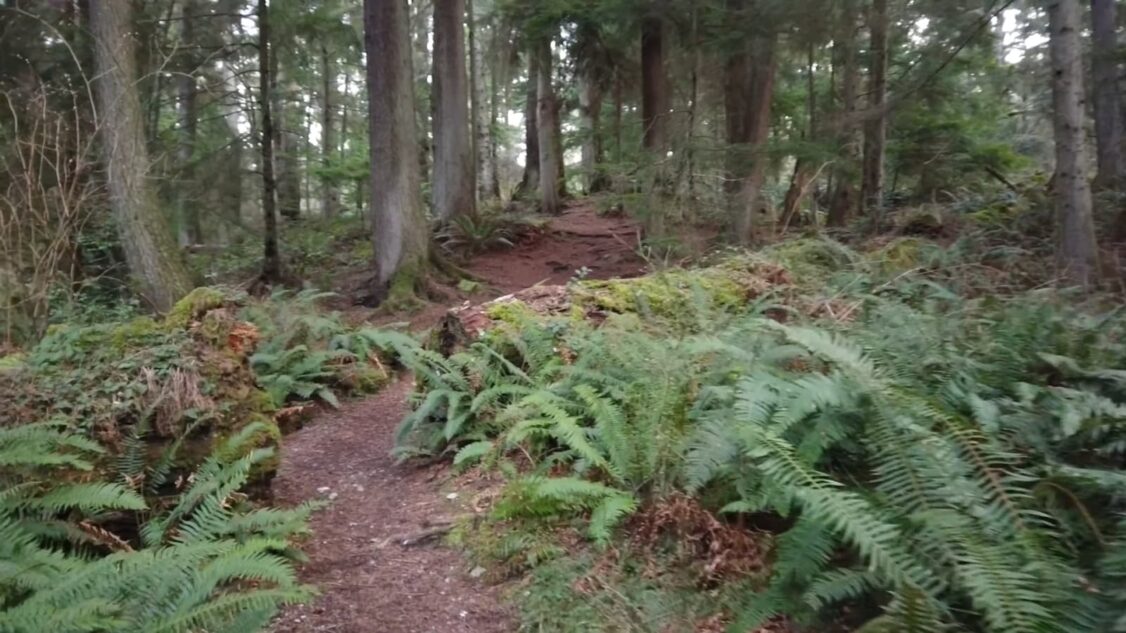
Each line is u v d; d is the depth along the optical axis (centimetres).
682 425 475
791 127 1827
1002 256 1000
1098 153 1308
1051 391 420
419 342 1011
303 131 2653
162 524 453
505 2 2022
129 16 1121
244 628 324
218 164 1524
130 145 1098
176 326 574
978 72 1683
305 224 2084
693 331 660
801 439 421
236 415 535
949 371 466
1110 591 297
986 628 304
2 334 886
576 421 541
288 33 1672
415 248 1395
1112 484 335
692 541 416
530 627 393
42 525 420
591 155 2620
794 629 358
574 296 774
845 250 977
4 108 1201
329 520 557
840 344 478
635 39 1880
